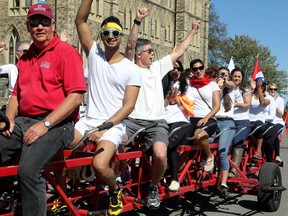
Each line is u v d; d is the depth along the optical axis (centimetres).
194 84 802
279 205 878
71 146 539
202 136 747
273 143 1132
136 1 5025
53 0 3931
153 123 610
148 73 646
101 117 549
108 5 4516
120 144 586
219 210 848
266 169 834
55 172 522
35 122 459
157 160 606
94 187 607
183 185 764
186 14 5928
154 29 5488
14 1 4075
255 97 1070
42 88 458
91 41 573
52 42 460
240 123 910
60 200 526
